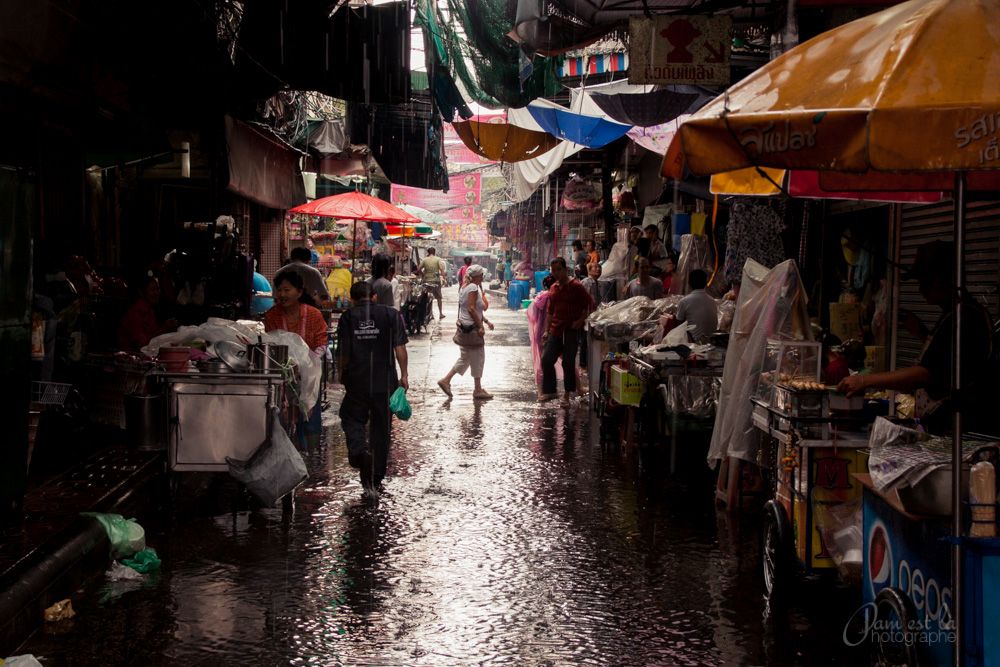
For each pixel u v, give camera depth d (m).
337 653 4.28
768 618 4.81
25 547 4.98
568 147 14.98
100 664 4.12
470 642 4.43
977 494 3.42
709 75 7.64
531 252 37.44
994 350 4.25
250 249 16.86
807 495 4.90
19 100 7.70
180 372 6.76
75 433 7.96
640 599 5.08
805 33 8.85
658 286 13.88
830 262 11.65
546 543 6.15
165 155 11.26
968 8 3.31
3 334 5.37
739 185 6.25
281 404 6.96
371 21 8.61
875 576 4.24
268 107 11.65
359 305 7.49
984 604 3.30
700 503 7.31
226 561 5.67
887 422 4.21
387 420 7.57
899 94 3.09
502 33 8.90
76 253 9.24
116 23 7.44
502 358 18.91
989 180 5.19
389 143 12.98
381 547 5.99
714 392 7.91
